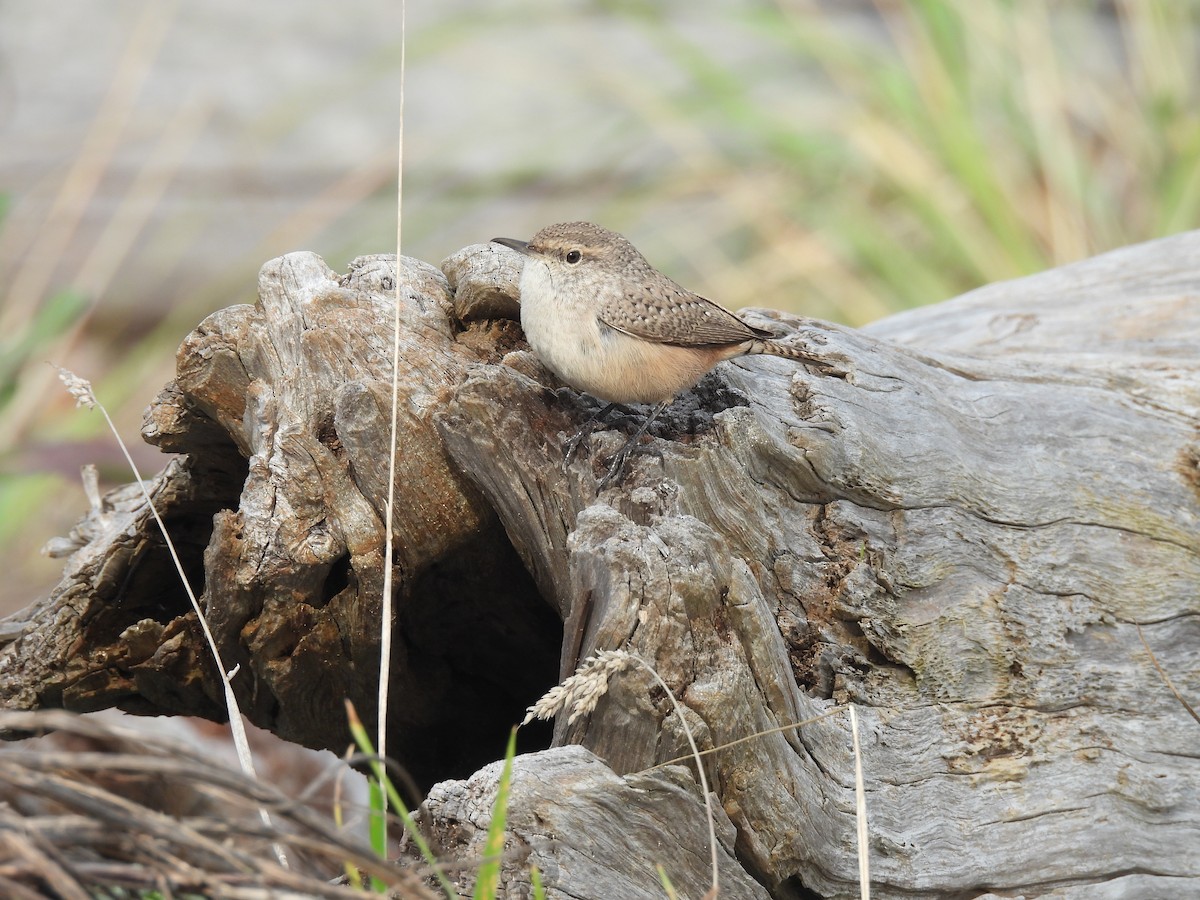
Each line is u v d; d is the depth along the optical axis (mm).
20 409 14922
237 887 4551
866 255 16500
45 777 4453
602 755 6246
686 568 6164
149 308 17562
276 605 7555
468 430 7305
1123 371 9727
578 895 5613
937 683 7590
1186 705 7336
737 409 7633
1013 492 8477
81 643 8562
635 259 7625
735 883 6156
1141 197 16906
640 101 18469
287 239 17766
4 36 19109
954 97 16328
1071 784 7297
